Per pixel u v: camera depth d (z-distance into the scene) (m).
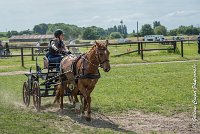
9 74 23.48
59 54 12.64
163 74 20.59
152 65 25.89
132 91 15.30
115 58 32.19
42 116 11.10
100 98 13.91
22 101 14.12
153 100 13.30
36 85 12.22
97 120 10.71
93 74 10.55
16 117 10.88
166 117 10.96
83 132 9.27
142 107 12.24
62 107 12.08
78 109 11.88
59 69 12.43
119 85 17.05
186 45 53.69
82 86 10.67
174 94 14.37
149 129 9.63
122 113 11.55
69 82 11.85
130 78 19.30
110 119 10.82
